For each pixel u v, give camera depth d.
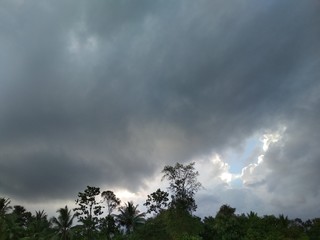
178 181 77.69
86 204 90.94
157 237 69.00
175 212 73.06
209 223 79.06
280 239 65.75
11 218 70.62
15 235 67.94
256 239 64.62
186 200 75.44
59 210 79.06
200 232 69.06
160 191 94.31
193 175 78.94
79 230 83.31
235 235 66.19
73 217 79.12
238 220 73.00
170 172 78.50
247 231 66.50
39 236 74.38
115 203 95.56
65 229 78.12
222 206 90.06
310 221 90.06
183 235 63.09
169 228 70.62
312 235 81.69
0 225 63.75
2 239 61.31
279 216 75.19
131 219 85.12
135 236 71.38
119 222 86.19
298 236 69.62
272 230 68.25
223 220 71.69
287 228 71.69
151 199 94.06
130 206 87.06
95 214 90.25
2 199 72.56
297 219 90.31
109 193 95.69
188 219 71.69
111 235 86.44
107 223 87.25
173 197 76.12
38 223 81.12
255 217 73.69
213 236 68.62
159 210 92.62
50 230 80.38
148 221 81.25
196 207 76.00
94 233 87.38
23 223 91.69
